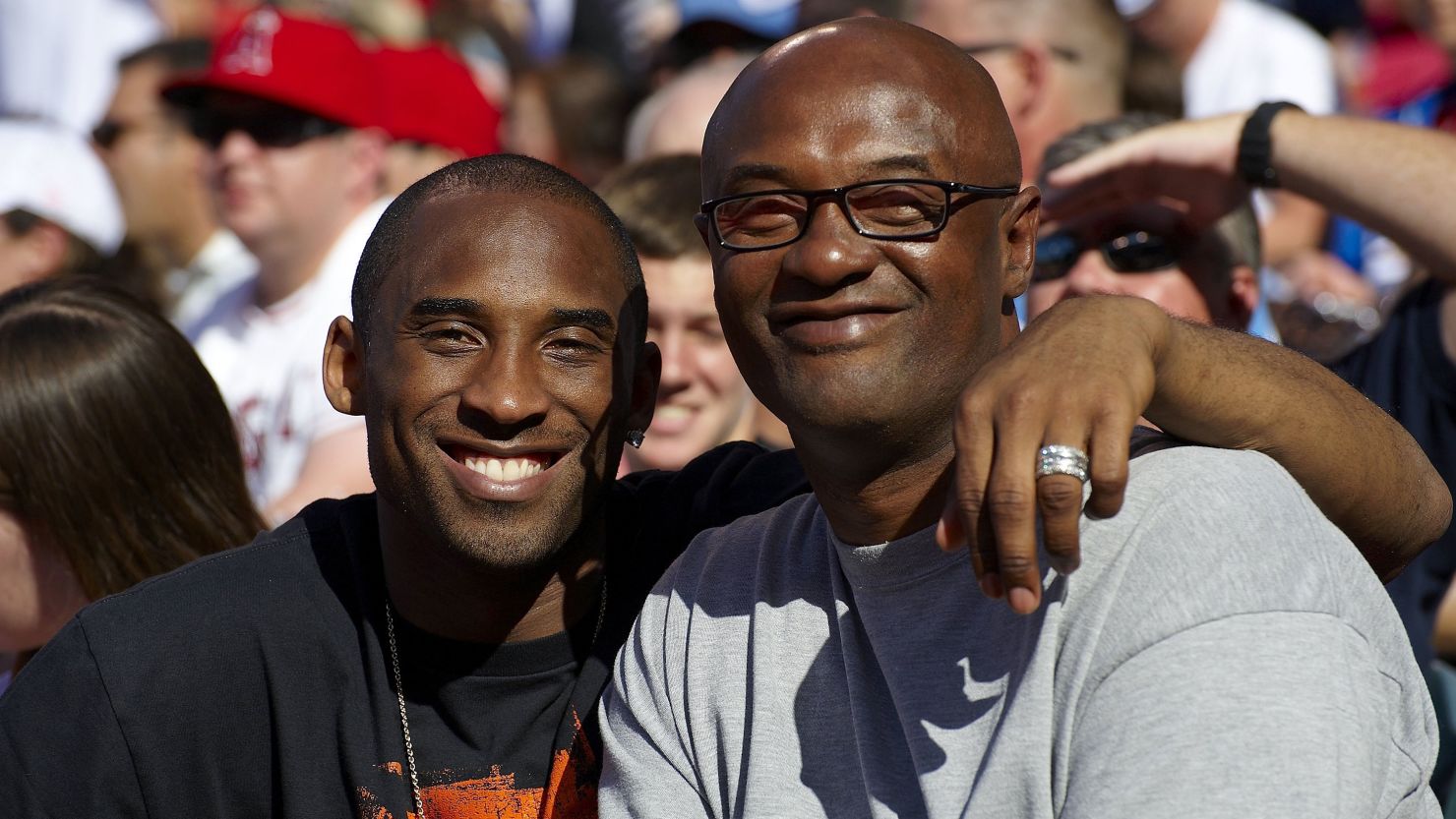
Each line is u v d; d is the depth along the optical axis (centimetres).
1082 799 142
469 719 210
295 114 413
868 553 168
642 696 183
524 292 196
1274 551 146
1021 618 156
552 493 200
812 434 166
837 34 169
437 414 197
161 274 506
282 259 417
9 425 257
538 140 593
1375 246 539
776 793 164
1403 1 603
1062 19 376
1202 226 311
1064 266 314
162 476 266
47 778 209
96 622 215
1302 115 315
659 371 221
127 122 514
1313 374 169
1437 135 311
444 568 207
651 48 649
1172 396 153
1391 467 170
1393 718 154
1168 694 141
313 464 376
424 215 205
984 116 168
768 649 173
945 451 167
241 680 211
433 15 679
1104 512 133
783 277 164
